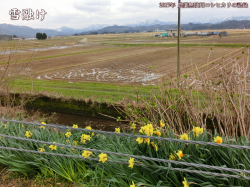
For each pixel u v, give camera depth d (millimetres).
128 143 2979
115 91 10961
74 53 36594
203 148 2346
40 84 13648
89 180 2682
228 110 3453
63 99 9930
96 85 13336
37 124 2410
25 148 3062
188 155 2270
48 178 2773
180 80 4461
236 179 2121
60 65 23547
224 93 3562
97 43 63156
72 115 9766
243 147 1807
